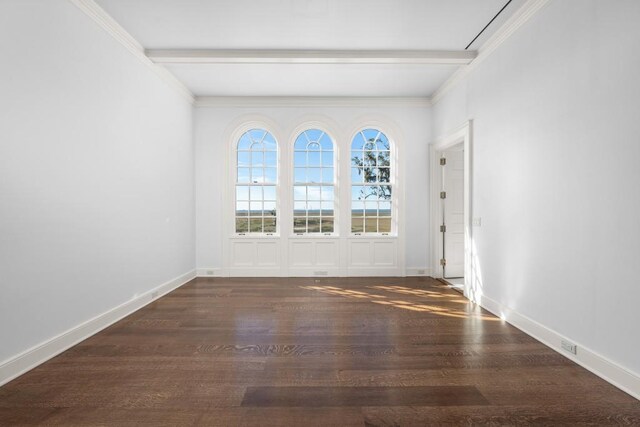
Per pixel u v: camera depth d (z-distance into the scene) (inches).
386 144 264.1
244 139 263.0
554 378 103.7
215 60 186.1
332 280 246.7
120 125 160.7
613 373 99.3
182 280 234.1
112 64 154.4
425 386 99.6
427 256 260.7
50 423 82.5
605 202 101.9
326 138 263.4
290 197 261.0
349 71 208.7
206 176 259.1
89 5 135.8
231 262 260.5
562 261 120.3
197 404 90.5
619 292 97.4
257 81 226.5
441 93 235.5
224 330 144.9
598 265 104.7
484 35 167.2
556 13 122.6
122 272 162.4
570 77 116.0
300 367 111.3
